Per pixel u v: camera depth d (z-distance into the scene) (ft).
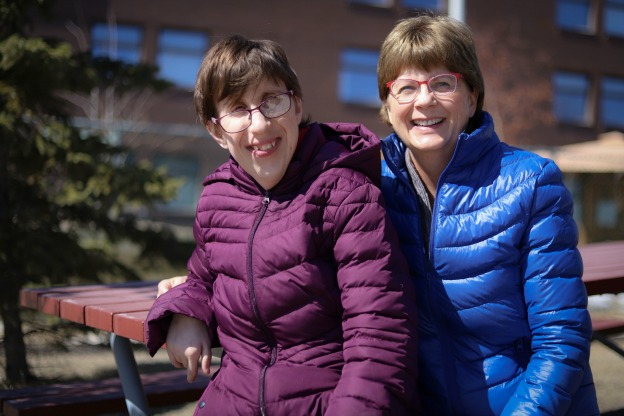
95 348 18.72
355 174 6.00
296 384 5.70
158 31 65.98
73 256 16.48
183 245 19.03
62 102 17.53
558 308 5.76
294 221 5.90
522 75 75.41
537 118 75.00
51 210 16.96
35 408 9.76
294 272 5.81
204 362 6.28
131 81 18.31
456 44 6.32
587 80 79.10
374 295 5.60
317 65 70.03
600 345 17.63
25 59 15.21
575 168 41.65
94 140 17.51
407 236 6.34
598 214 42.01
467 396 6.01
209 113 6.37
